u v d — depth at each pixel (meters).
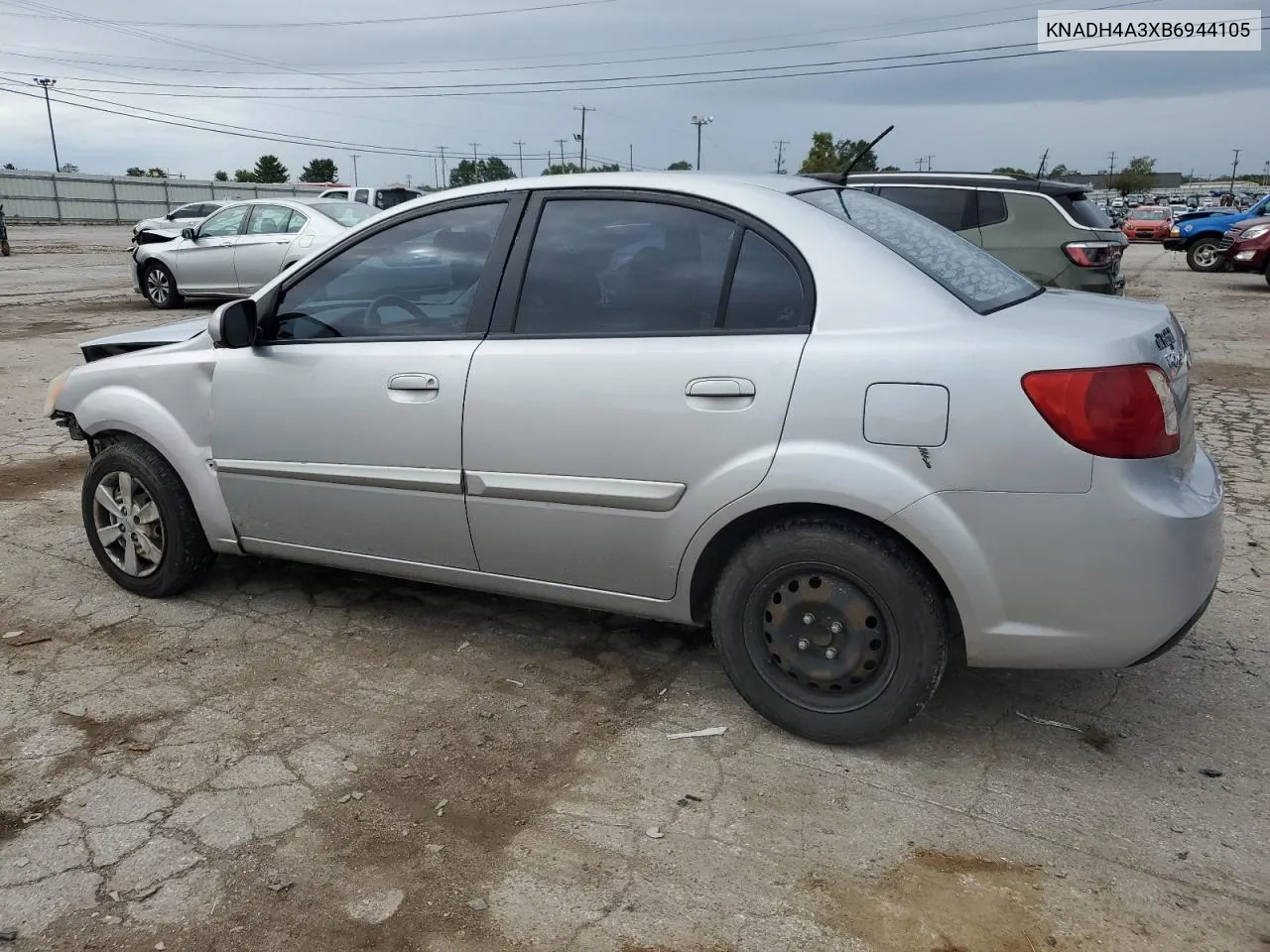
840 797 2.85
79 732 3.24
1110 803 2.81
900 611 2.86
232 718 3.32
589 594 3.37
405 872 2.56
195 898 2.47
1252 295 17.39
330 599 4.30
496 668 3.66
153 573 4.24
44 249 30.14
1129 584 2.63
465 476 3.38
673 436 3.01
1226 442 6.93
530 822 2.76
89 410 4.22
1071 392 2.58
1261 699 3.37
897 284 2.85
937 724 3.24
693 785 2.92
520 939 2.33
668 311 3.12
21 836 2.71
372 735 3.22
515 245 3.40
